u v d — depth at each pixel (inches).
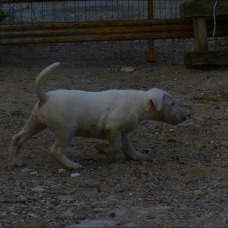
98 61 577.9
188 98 455.2
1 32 542.9
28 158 328.5
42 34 544.4
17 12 698.2
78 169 308.5
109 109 304.7
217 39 630.5
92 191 277.7
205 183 292.5
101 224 237.8
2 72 523.2
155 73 532.1
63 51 612.4
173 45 637.9
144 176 299.1
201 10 524.1
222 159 330.0
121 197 271.0
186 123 398.6
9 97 449.4
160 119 319.0
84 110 301.1
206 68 540.4
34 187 280.8
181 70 538.3
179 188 284.7
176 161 326.0
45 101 295.7
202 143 360.5
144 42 652.1
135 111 308.7
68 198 267.1
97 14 776.3
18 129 382.6
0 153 336.5
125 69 540.7
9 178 293.0
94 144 359.3
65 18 737.6
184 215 249.4
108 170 307.4
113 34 550.6
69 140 302.4
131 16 757.3
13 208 254.2
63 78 509.7
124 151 323.6
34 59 577.6
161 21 552.7
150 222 240.8
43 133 375.2
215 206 261.6
